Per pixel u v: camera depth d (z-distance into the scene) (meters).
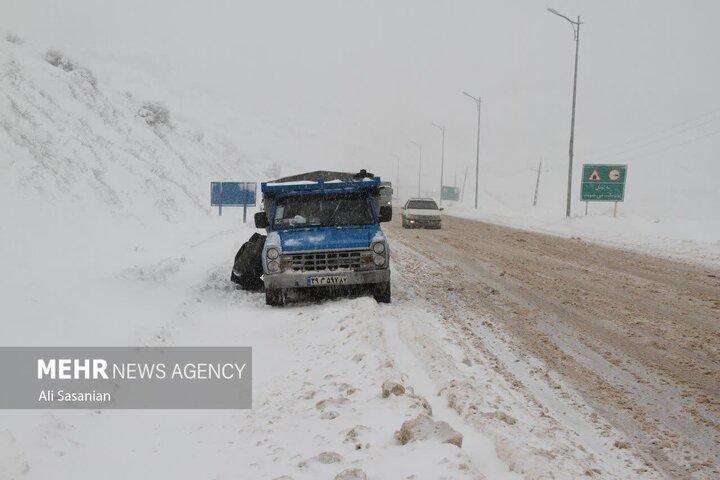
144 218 19.48
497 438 4.48
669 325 9.59
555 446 4.61
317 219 11.72
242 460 4.59
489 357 7.52
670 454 4.89
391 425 4.78
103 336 8.16
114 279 11.12
